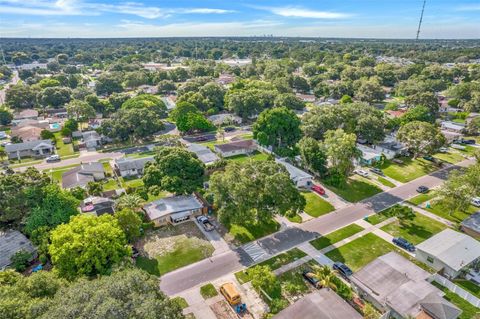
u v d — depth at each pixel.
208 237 52.62
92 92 156.50
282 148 86.75
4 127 116.88
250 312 37.81
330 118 89.50
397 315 35.84
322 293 37.41
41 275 33.00
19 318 26.19
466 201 54.44
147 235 53.25
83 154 91.56
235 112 122.81
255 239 51.91
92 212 57.09
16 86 144.88
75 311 24.56
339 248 49.28
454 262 42.88
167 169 61.06
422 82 156.00
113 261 41.22
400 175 75.62
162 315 25.59
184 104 111.06
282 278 43.09
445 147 91.94
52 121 121.81
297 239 51.75
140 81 183.75
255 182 51.47
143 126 97.69
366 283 39.84
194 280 43.12
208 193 62.72
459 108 133.75
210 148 93.25
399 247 49.56
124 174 76.38
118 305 24.66
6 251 46.19
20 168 82.06
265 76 194.38
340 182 67.94
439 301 35.69
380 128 89.06
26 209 52.03
